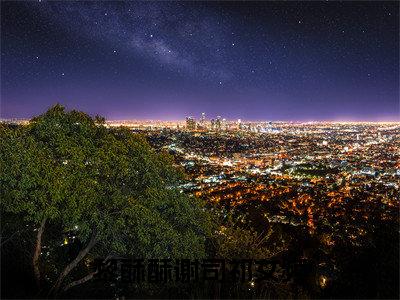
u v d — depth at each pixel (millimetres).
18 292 7453
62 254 9164
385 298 6926
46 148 7125
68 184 6715
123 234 7617
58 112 7746
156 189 7430
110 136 7633
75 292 8172
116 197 7062
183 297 7660
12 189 6867
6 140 7066
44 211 6754
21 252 8469
